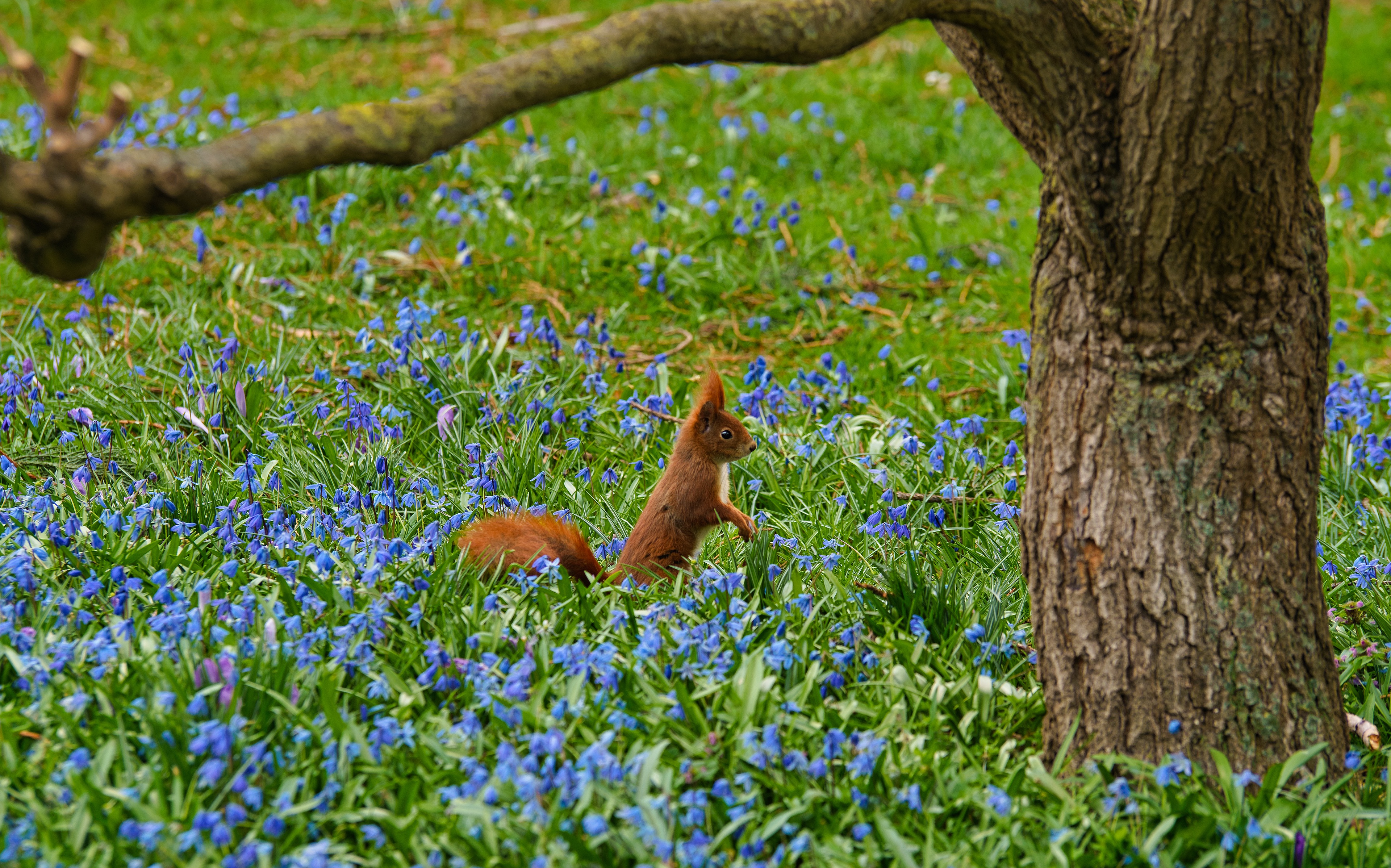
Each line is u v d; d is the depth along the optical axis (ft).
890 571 28.07
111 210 14.10
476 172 61.98
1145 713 22.11
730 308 52.70
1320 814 21.03
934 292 55.36
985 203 65.05
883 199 64.75
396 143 16.34
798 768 21.34
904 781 21.61
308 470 34.45
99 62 81.15
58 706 21.58
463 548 28.76
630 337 49.42
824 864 19.58
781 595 28.32
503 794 20.35
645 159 67.41
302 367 42.63
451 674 23.84
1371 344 51.49
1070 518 22.40
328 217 57.11
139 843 19.03
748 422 39.06
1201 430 21.47
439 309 48.26
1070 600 22.58
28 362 38.14
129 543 28.58
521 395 40.14
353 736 21.50
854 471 37.09
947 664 25.86
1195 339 21.22
